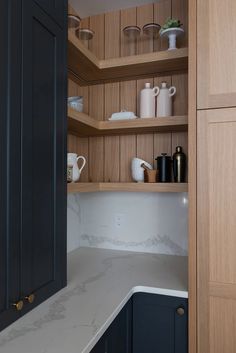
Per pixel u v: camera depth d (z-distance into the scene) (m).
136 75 1.80
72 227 1.93
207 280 1.19
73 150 1.90
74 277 1.42
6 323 0.90
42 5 1.06
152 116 1.67
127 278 1.41
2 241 0.87
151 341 1.31
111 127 1.66
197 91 1.21
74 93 1.91
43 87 1.07
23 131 0.95
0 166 0.86
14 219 0.91
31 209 1.00
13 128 0.91
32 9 1.00
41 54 1.06
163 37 1.72
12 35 0.90
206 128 1.20
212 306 1.19
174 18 1.80
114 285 1.31
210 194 1.19
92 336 0.87
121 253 1.87
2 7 0.86
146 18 1.87
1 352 0.79
